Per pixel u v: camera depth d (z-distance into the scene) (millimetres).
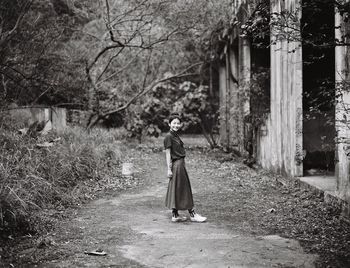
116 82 15812
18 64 10516
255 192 7957
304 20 8094
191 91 15438
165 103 15516
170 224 6035
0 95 9914
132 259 4617
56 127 11219
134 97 14711
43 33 11055
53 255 4723
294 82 8242
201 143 16641
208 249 4926
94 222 6082
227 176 9641
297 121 8219
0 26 9977
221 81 15930
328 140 10109
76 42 13570
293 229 5656
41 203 6527
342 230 5512
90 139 11055
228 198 7594
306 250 4844
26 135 8695
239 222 6105
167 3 12367
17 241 5168
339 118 6102
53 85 11375
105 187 8336
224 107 14023
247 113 11812
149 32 13336
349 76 5930
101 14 13203
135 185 8734
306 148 10227
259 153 10820
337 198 6277
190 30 13734
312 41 4926
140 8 12586
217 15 12688
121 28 13609
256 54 11812
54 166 7684
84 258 4645
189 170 10500
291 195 7594
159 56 16188
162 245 5082
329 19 8016
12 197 5641
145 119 15484
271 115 9812
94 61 13312
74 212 6602
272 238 5320
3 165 6660
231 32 12930
